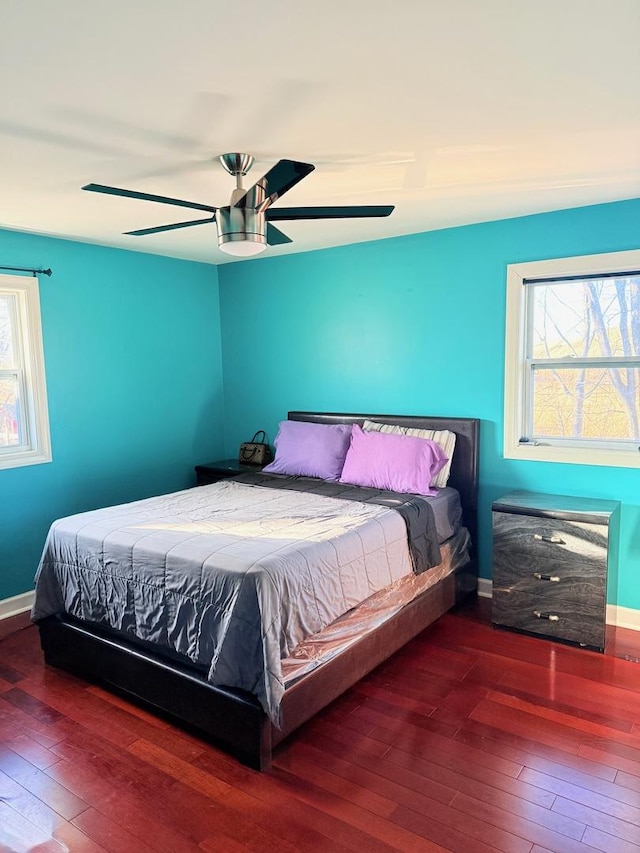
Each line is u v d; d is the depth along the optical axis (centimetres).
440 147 225
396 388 410
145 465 448
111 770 221
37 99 178
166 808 201
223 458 516
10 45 146
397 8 134
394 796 204
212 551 242
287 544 250
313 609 236
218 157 231
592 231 323
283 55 154
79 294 395
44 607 295
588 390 345
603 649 303
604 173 262
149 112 188
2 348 366
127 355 429
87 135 206
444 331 384
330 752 228
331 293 434
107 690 278
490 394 369
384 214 231
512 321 354
